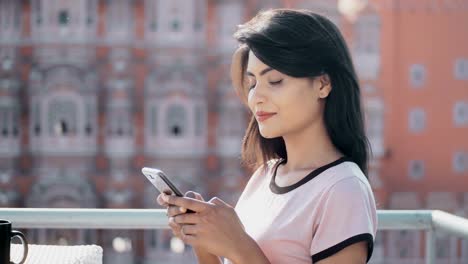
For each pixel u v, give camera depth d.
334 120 1.42
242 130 23.70
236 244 1.31
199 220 1.32
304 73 1.36
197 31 23.75
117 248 22.94
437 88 23.77
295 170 1.47
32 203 22.72
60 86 23.16
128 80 23.39
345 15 23.72
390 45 23.69
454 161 23.75
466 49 23.66
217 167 23.75
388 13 23.70
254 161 1.73
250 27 1.40
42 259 1.48
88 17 23.47
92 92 23.25
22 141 23.16
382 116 23.41
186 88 23.52
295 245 1.38
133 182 23.41
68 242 20.94
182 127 23.73
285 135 1.49
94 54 23.44
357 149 1.44
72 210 1.93
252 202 1.56
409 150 23.75
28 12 23.30
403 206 23.56
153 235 23.28
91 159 23.27
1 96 22.80
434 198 23.64
